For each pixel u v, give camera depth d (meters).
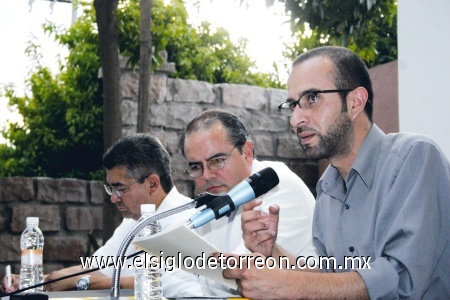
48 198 5.94
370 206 2.59
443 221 2.42
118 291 2.74
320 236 2.85
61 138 6.82
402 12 4.08
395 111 5.91
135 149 3.65
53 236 5.93
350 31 5.38
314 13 5.26
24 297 2.54
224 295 3.07
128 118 5.84
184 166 6.04
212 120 3.08
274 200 3.11
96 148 6.73
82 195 6.05
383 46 7.17
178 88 6.07
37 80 6.99
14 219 5.82
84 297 2.79
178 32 6.73
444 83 3.85
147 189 3.65
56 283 3.72
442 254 2.46
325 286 2.30
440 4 3.88
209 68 6.98
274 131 6.36
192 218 2.37
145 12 5.01
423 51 3.97
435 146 2.46
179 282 3.26
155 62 5.62
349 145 2.59
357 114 2.58
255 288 2.27
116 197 3.69
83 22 6.80
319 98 2.55
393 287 2.31
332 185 2.72
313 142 2.57
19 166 6.86
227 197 2.39
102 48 4.84
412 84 4.03
